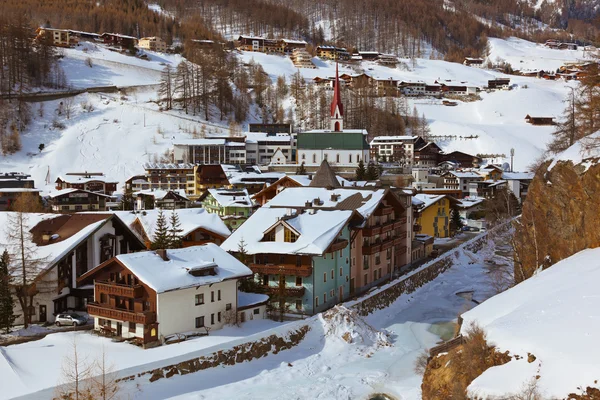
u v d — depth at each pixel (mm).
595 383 26156
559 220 53594
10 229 52812
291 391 41062
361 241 64812
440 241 98875
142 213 75562
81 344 43688
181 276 46062
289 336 49000
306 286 55125
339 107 168125
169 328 44875
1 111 177750
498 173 149875
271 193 87125
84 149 166125
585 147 54031
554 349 29375
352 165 156375
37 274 49438
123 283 46156
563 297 35594
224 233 73188
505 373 29797
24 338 46094
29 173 150875
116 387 35406
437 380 34250
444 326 57375
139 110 196875
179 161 162500
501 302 40156
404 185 144000
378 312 61156
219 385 41375
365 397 40594
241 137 174250
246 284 55844
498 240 102250
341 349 49625
